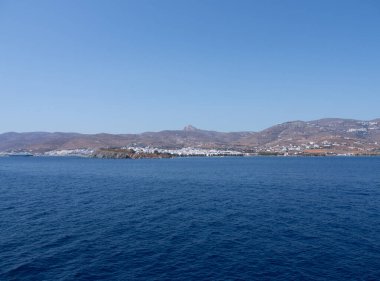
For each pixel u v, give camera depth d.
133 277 28.88
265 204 64.44
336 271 30.11
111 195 79.00
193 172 155.25
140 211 58.09
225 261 32.78
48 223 48.62
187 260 33.03
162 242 39.00
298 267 31.11
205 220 50.69
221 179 119.44
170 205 64.19
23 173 160.50
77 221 50.06
